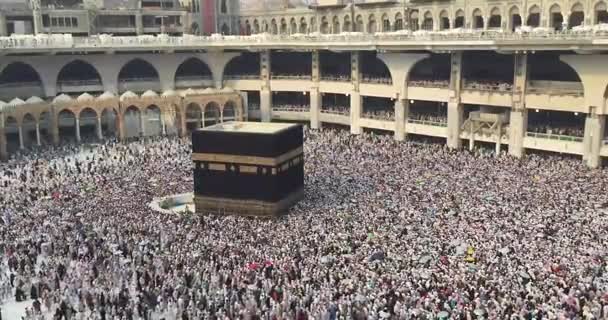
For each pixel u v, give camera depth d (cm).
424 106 7244
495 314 2362
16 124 7169
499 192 4262
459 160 5472
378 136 7156
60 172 5431
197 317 2653
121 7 9025
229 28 10044
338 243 3306
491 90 6125
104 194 4584
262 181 4306
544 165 5238
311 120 8000
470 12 6794
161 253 3297
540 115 6300
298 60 8550
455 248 3161
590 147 5434
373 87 7262
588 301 2511
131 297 2895
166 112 7388
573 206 3875
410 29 7469
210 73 8556
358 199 4288
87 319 2708
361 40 6956
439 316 2361
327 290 2681
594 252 3045
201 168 4459
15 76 7612
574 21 5975
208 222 3925
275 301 2686
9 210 4134
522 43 5531
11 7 8212
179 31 9250
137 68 8356
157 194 4669
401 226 3562
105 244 3456
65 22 8269
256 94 8575
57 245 3466
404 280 2734
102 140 7100
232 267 3050
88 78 7981
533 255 3002
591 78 5344
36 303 2800
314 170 5278
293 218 3925
